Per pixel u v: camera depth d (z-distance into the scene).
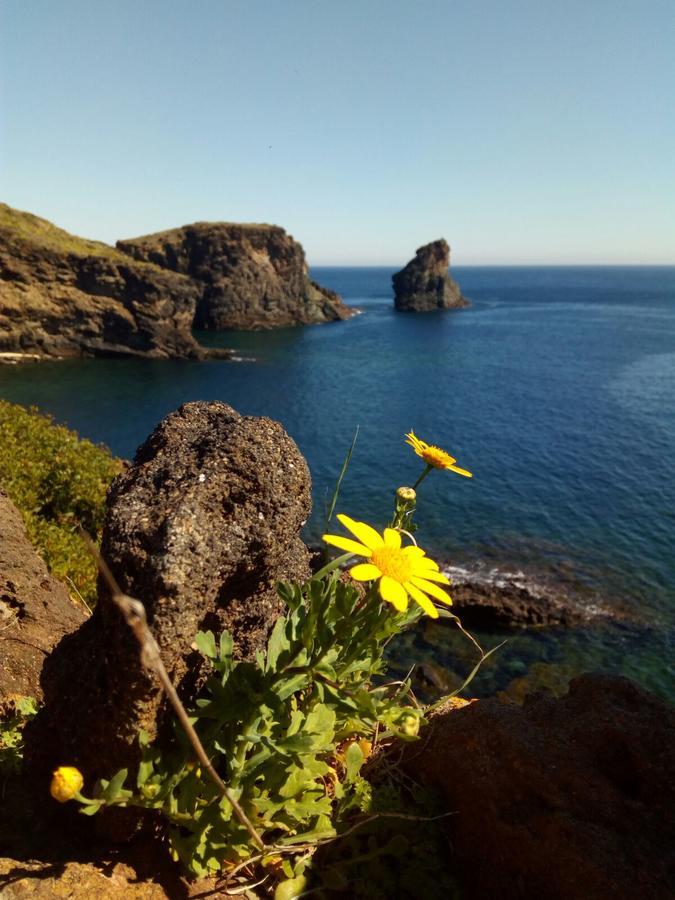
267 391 47.91
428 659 13.28
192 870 1.93
